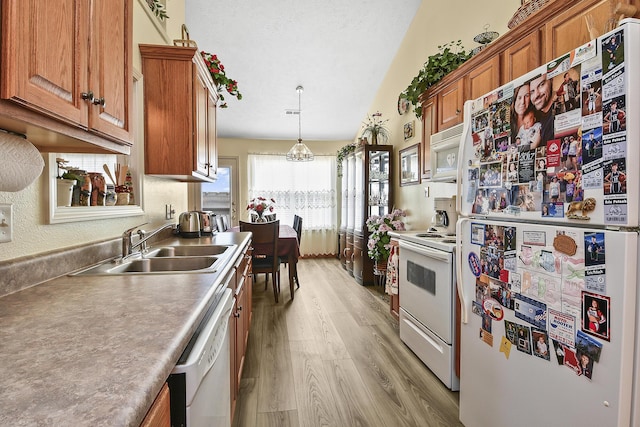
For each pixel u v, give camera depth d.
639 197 0.87
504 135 1.33
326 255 6.55
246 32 3.81
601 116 0.94
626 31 0.88
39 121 0.73
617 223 0.90
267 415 1.77
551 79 1.11
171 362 0.60
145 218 2.13
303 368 2.27
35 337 0.67
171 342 0.65
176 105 2.10
